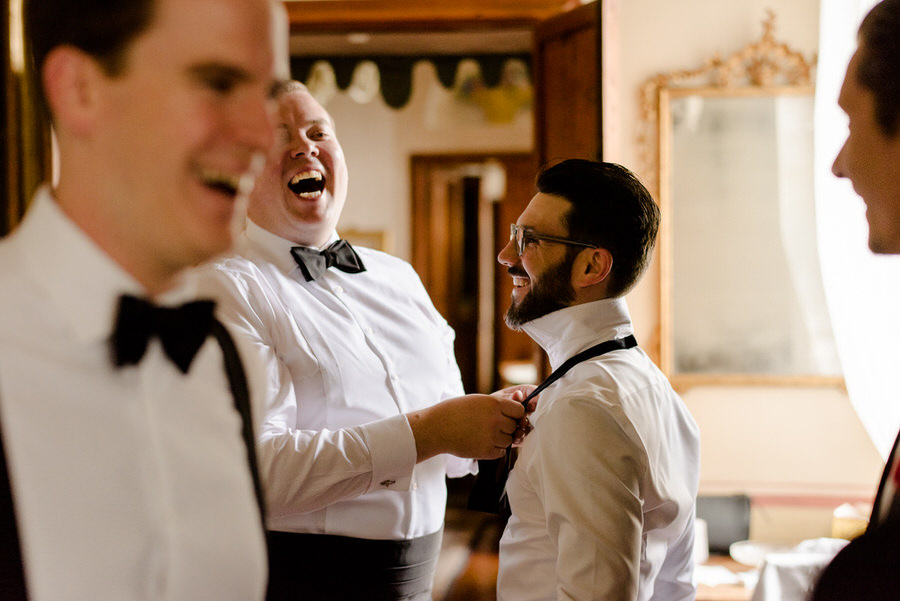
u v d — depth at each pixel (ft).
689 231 10.99
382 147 24.86
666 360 11.00
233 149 2.14
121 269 2.30
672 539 4.94
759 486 10.96
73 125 2.10
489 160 24.64
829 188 10.05
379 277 6.08
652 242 4.97
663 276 10.97
